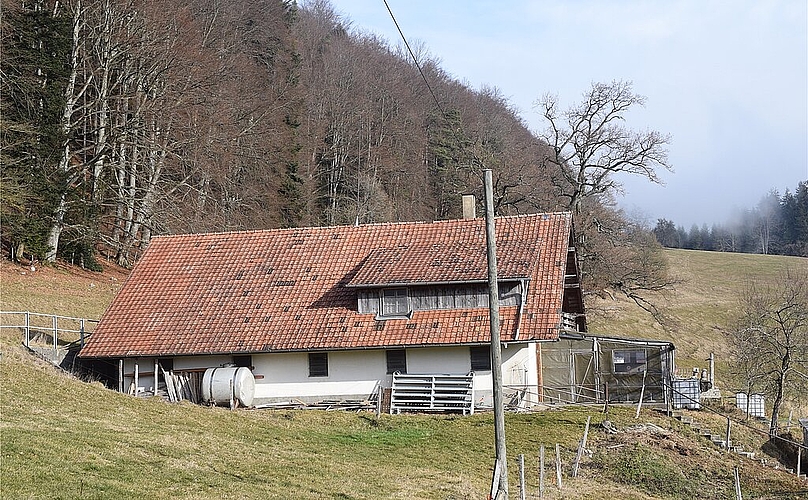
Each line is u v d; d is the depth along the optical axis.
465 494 23.56
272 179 73.44
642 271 61.16
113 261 63.81
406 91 97.31
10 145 50.31
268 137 73.00
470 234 42.72
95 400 30.47
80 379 35.75
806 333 47.84
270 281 42.16
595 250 59.66
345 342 37.69
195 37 63.56
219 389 37.09
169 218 59.88
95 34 57.72
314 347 37.66
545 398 41.75
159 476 20.91
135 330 40.09
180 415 30.98
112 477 20.05
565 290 45.38
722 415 44.34
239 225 65.19
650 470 29.80
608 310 69.06
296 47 91.50
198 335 39.25
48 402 28.14
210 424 30.28
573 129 59.94
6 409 25.66
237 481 21.80
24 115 54.19
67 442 22.50
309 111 88.00
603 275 60.00
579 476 28.31
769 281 100.12
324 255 43.31
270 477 22.77
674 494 28.33
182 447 24.69
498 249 40.09
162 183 64.81
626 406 39.81
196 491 20.16
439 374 37.59
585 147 59.53
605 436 33.56
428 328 37.75
